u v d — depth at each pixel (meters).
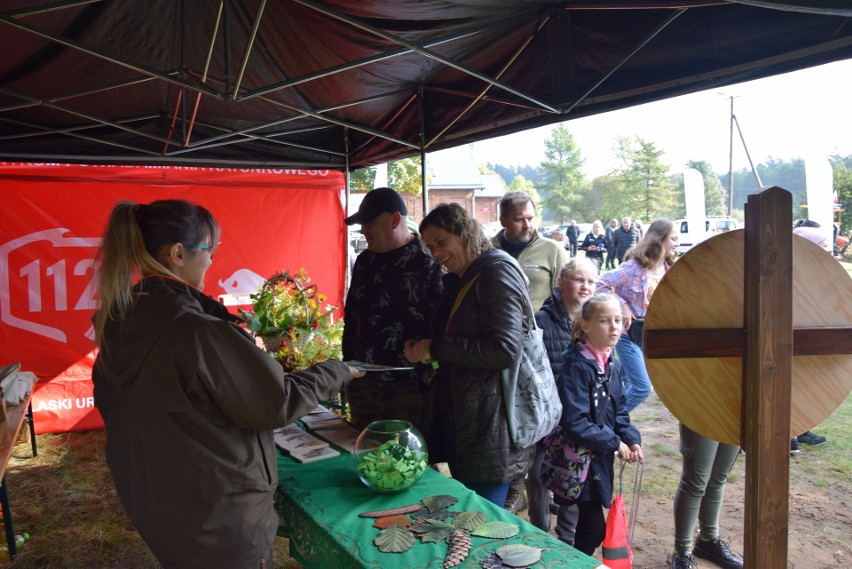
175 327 1.24
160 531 1.28
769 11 2.30
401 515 1.46
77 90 3.65
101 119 3.91
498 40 3.07
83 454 4.27
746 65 2.42
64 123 4.30
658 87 2.72
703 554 2.67
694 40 2.55
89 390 4.77
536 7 2.72
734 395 1.12
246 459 1.31
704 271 1.12
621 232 15.51
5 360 4.49
